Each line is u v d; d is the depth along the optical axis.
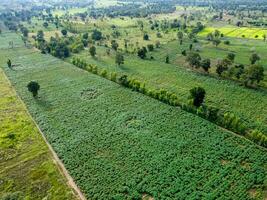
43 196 51.00
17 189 52.84
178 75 104.12
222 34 165.50
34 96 89.00
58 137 67.19
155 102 82.19
